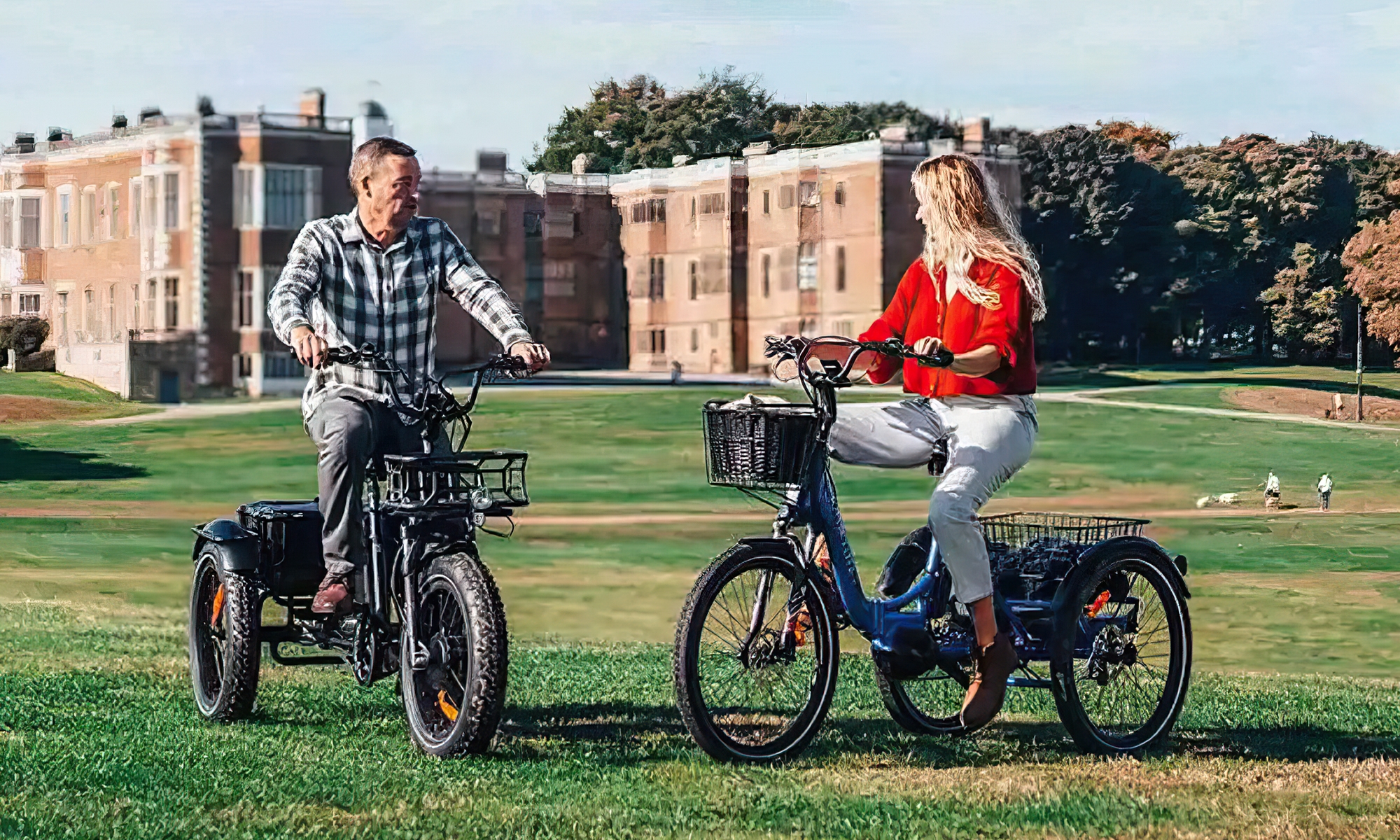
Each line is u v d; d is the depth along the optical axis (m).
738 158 94.06
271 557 6.49
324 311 6.13
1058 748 6.18
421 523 5.83
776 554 5.71
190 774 5.34
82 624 12.08
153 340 74.75
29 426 67.50
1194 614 26.28
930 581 6.00
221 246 74.56
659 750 5.87
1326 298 108.00
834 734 6.31
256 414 71.25
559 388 80.25
